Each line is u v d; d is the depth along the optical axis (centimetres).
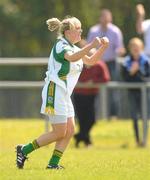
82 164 2906
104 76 4119
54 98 2633
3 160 3042
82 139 4091
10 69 7438
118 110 4341
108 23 4628
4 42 8769
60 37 2664
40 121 4425
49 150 3650
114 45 4584
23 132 4247
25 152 2698
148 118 4194
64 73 2633
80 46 3931
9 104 4522
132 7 8462
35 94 4522
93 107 4097
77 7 8769
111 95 4325
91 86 4084
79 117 4088
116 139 4266
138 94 4159
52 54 2652
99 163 2948
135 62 4212
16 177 2475
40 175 2519
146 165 2886
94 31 4672
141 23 4578
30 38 8769
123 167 2806
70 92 2662
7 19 8756
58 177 2470
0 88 4506
